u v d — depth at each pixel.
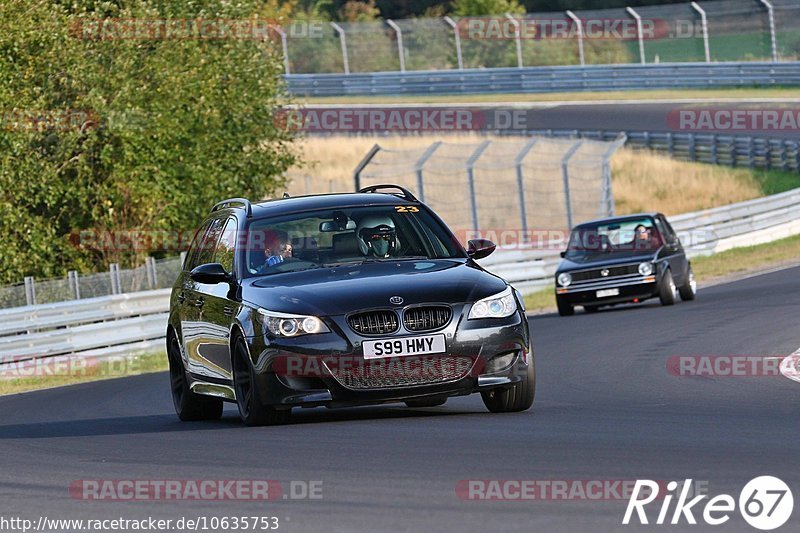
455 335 31.11
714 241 115.38
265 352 31.47
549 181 145.75
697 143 163.50
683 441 25.98
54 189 87.69
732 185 153.00
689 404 33.81
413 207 36.19
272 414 32.50
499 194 141.50
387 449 26.88
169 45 94.69
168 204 93.19
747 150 158.12
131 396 50.81
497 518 19.08
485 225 136.62
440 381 31.02
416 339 30.86
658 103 186.12
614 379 42.31
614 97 193.25
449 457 25.22
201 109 93.81
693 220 113.62
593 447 25.64
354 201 36.38
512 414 32.72
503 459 24.58
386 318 31.05
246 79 100.25
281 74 106.56
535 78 198.00
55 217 93.25
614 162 160.25
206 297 36.16
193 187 96.62
